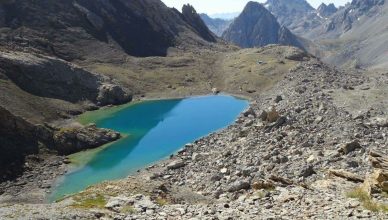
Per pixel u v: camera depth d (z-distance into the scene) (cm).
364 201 3350
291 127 8875
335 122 8756
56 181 8456
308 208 3191
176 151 9906
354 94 11575
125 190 3697
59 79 16475
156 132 12450
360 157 6088
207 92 19412
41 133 10362
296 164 6338
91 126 11706
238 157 7656
